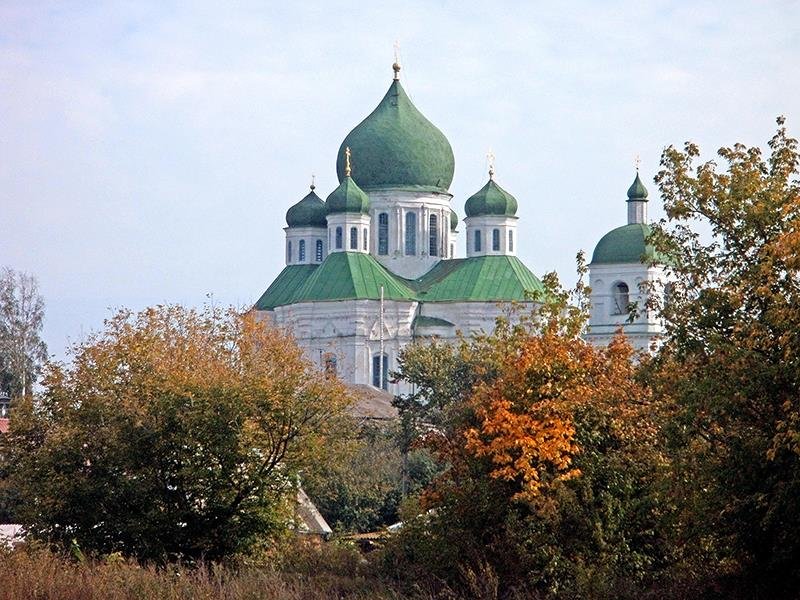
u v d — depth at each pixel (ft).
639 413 260.42
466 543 259.19
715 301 244.42
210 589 235.20
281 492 335.06
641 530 254.47
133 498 325.42
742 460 224.94
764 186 250.16
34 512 328.29
